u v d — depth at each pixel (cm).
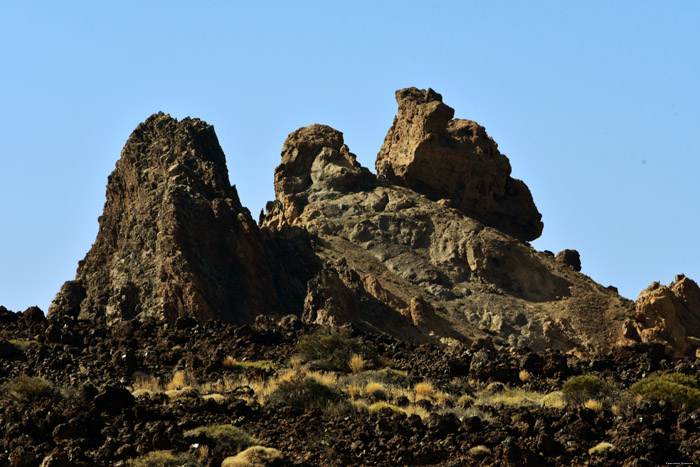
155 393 7644
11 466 6284
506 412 7600
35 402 7475
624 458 6800
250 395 7938
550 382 8762
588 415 7356
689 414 7431
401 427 7100
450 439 6900
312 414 7412
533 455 6694
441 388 8562
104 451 6556
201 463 6531
